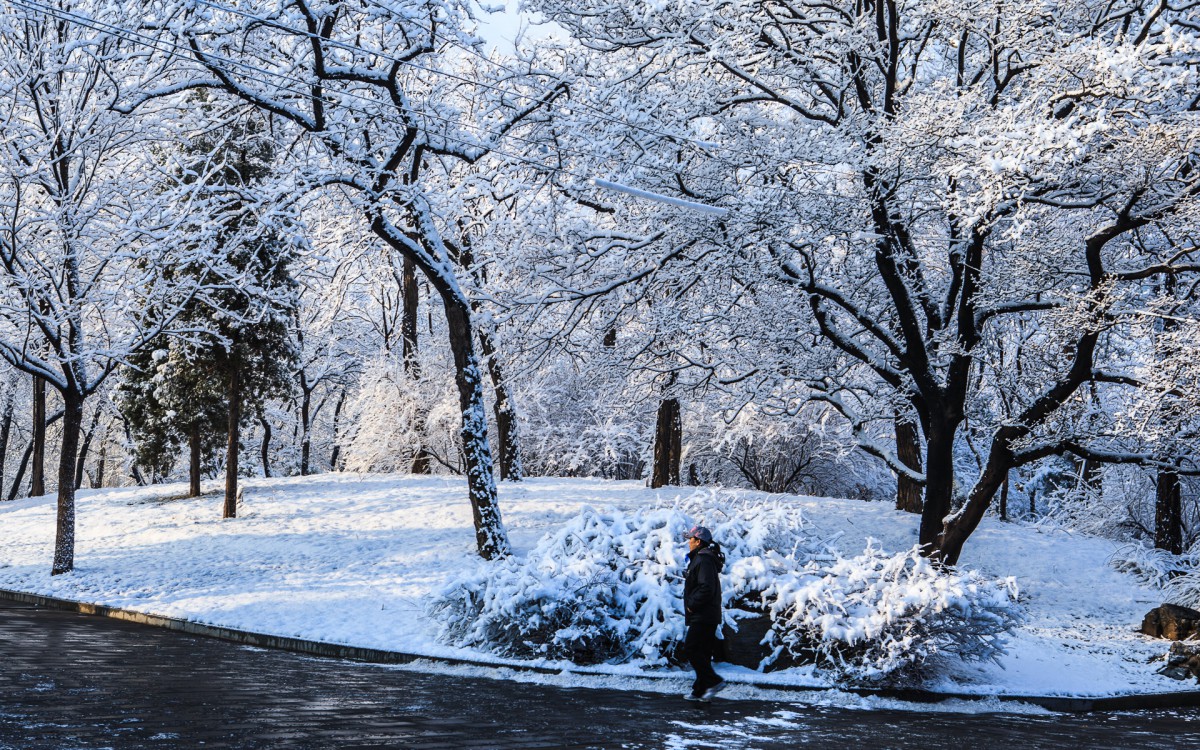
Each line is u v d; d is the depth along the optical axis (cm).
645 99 1769
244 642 1381
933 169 1553
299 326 3900
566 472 4472
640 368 2077
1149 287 1861
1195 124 1355
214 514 2936
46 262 2141
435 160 2297
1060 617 1875
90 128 2088
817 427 3180
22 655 965
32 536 2803
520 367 2138
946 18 1578
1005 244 1744
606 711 798
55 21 1992
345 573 2019
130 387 3600
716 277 1847
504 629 1123
